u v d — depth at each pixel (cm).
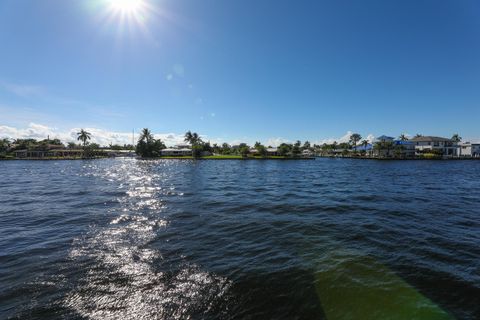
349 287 640
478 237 1027
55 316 537
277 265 766
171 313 550
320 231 1106
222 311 556
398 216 1380
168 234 1070
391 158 9912
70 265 769
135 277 696
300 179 3425
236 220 1295
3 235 1056
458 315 539
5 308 561
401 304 573
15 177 3738
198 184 2861
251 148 14262
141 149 11925
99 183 2969
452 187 2617
